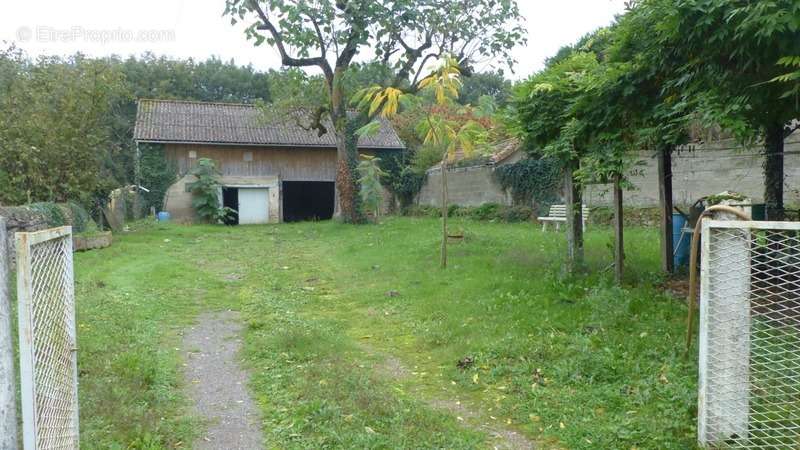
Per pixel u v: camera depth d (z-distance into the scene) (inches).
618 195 317.4
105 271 451.5
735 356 146.8
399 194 1299.2
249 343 260.7
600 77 284.5
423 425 167.6
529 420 171.2
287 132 1238.3
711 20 204.1
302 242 719.1
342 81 891.4
